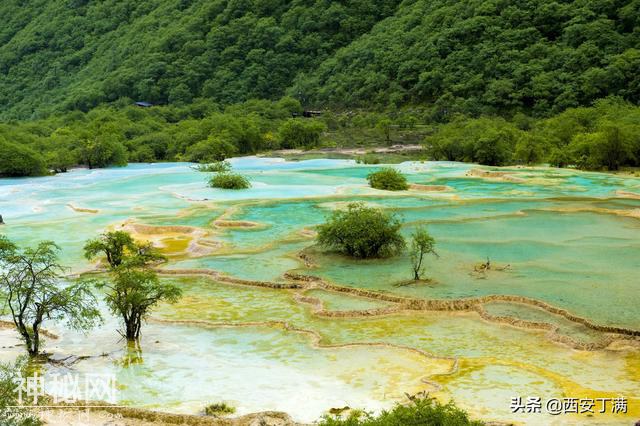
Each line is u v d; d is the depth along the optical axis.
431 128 139.00
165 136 119.25
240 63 188.50
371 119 148.00
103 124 127.19
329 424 17.42
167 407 20.45
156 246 43.62
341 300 31.50
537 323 27.45
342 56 184.50
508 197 62.66
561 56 144.75
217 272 36.75
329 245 40.69
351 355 24.75
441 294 31.33
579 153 89.69
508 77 147.75
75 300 26.11
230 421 19.11
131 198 63.09
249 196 63.91
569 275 34.28
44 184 74.75
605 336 25.86
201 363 24.11
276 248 42.38
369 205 57.78
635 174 80.25
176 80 182.38
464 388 21.52
